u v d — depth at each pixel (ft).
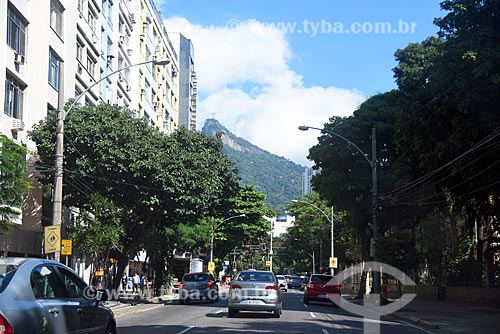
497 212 88.07
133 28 174.70
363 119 116.88
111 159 91.09
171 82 237.45
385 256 93.20
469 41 67.21
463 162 73.36
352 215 119.65
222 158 109.19
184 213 99.50
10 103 86.02
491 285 103.76
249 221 230.27
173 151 99.50
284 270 460.96
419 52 122.62
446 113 71.31
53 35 101.81
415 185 96.89
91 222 89.86
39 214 93.04
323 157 117.19
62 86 67.31
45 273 25.67
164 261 136.36
